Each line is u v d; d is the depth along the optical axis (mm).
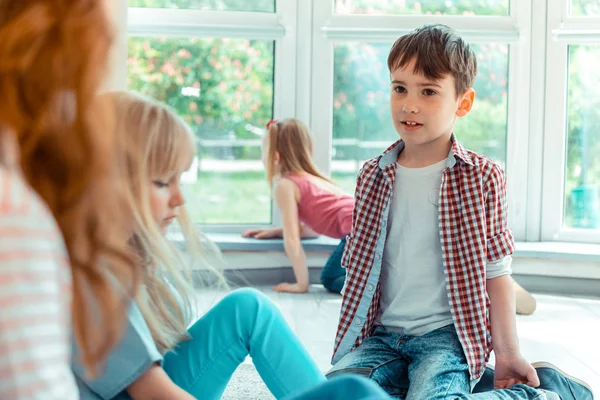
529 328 2637
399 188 1676
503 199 1656
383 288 1695
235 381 1983
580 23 3430
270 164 3285
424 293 1647
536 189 3498
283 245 3334
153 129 1079
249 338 1275
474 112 3541
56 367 560
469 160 1629
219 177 3607
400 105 1659
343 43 3559
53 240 570
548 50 3467
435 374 1507
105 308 667
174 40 3520
